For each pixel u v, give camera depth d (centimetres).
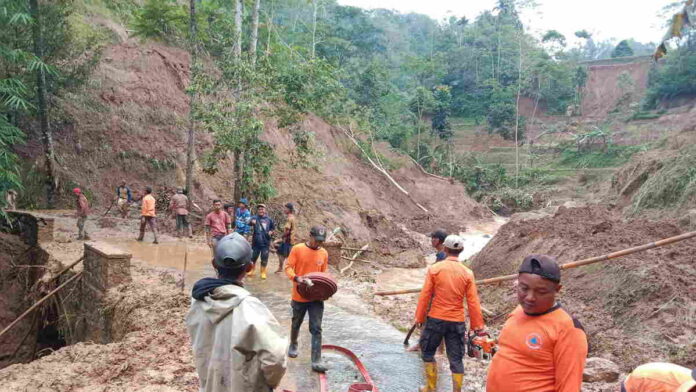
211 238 1255
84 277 1146
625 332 830
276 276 1274
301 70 2077
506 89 7225
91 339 1059
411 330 789
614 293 919
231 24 2778
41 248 1470
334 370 668
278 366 270
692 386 254
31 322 1352
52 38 2288
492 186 5153
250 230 1298
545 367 300
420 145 5469
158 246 1589
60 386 570
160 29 3153
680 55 6256
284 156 2747
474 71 8038
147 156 2472
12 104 1944
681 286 866
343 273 1550
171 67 2959
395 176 3878
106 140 2466
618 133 6062
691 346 726
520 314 321
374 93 5341
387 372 678
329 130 3684
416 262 1964
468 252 2381
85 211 1595
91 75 2575
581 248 1148
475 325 545
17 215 1688
